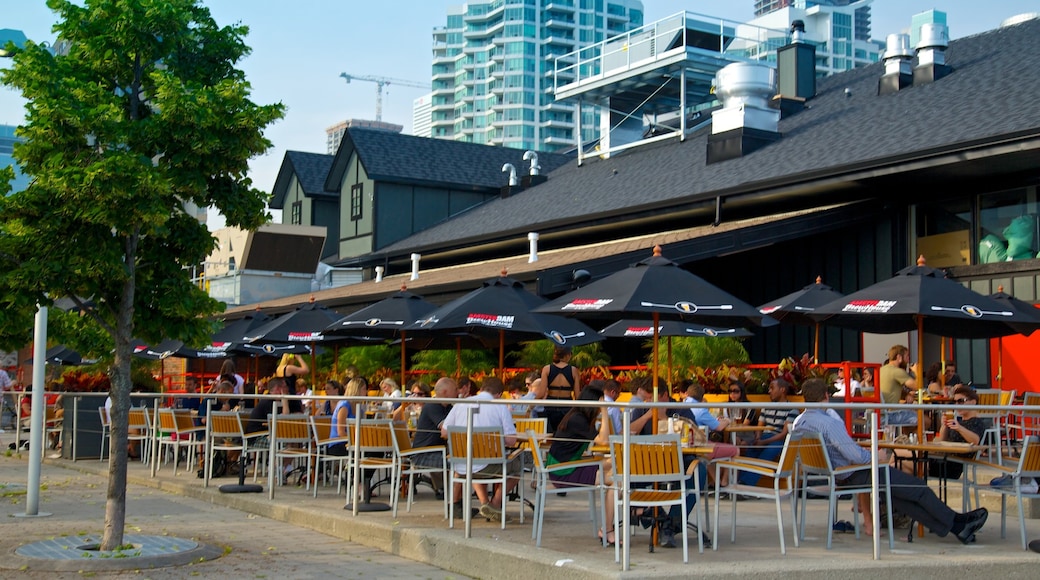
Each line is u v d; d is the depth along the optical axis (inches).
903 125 816.9
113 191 326.6
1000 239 735.1
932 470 468.4
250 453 628.1
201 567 350.9
